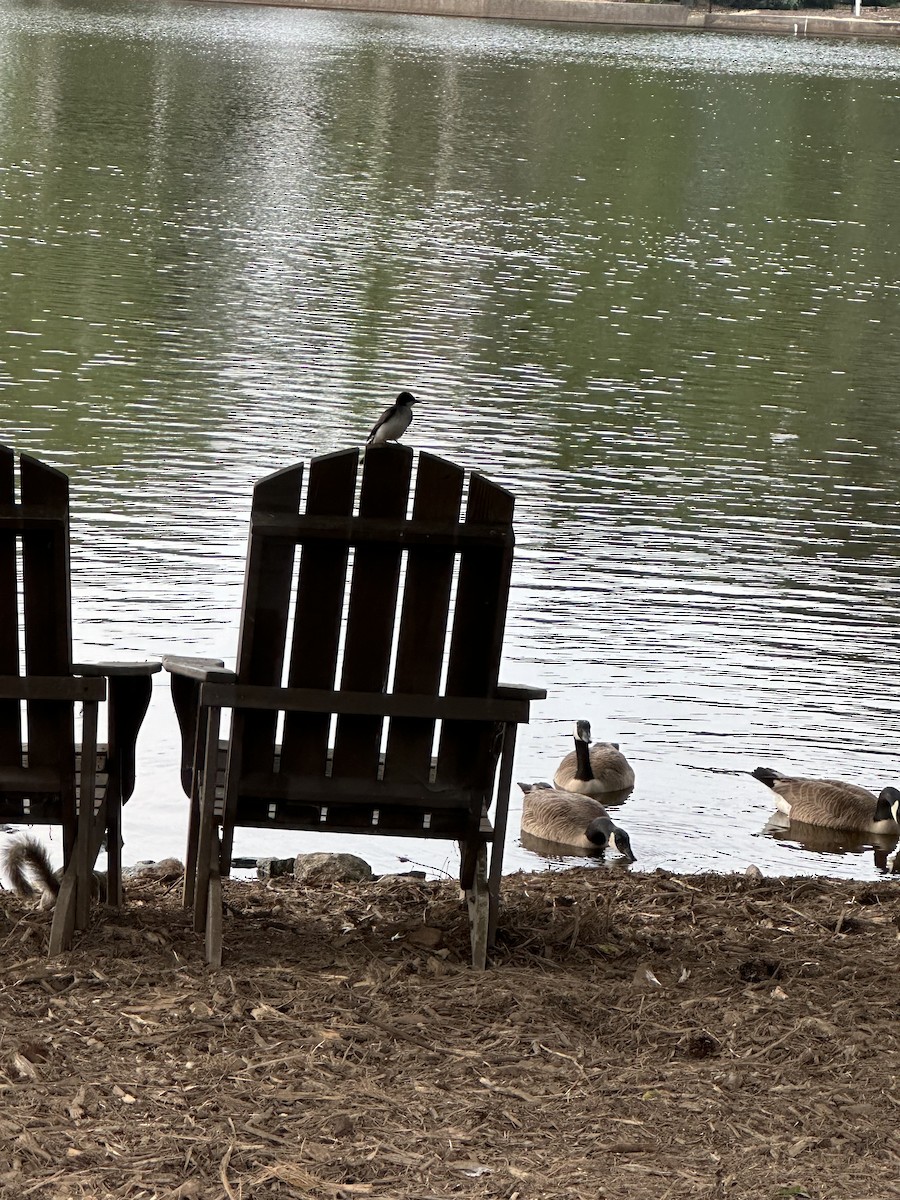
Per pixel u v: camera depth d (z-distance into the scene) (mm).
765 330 31781
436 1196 4227
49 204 39094
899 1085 5020
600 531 17984
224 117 58969
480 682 6008
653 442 22672
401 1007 5492
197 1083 4801
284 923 6531
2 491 5645
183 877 7691
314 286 32125
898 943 6711
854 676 13852
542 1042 5250
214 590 14625
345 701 5883
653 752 12117
